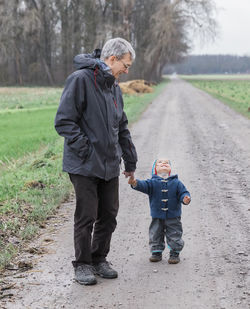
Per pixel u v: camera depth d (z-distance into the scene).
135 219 5.99
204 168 9.34
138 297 3.66
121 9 70.88
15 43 75.00
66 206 6.50
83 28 77.31
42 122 19.56
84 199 3.80
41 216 5.85
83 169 3.74
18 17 71.31
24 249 4.81
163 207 4.28
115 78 3.91
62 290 3.81
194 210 6.33
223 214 6.11
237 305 3.50
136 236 5.28
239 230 5.42
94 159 3.75
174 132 15.38
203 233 5.33
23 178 8.00
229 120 19.17
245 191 7.42
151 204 4.35
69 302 3.58
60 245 4.94
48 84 84.19
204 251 4.73
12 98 40.72
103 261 4.14
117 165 3.98
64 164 3.85
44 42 82.56
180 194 4.24
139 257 4.60
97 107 3.76
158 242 4.42
